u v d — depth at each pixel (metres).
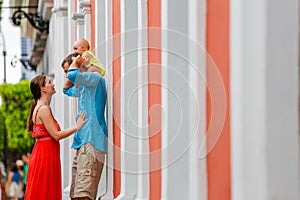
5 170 59.62
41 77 16.83
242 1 7.32
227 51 8.17
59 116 27.50
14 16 39.69
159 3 12.16
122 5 15.09
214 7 8.72
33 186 16.94
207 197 9.02
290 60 6.97
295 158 6.97
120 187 15.71
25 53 62.75
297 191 6.96
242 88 7.32
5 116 59.62
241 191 7.36
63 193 24.27
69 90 16.84
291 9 6.96
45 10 36.41
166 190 11.37
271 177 6.95
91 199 16.16
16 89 59.38
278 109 6.95
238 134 7.40
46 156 16.83
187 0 11.30
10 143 59.47
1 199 28.52
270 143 6.95
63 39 29.23
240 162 7.37
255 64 7.08
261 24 6.96
